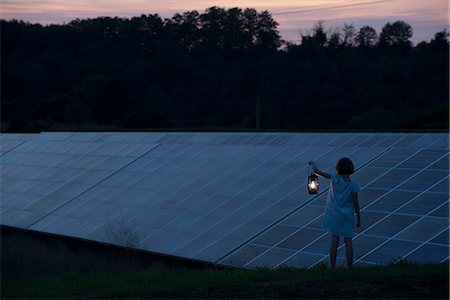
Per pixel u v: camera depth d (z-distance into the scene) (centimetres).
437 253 1845
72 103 8688
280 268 1673
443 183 2230
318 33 12406
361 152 2689
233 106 11581
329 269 1488
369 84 10631
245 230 2420
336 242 1525
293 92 11175
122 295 1494
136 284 1661
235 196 2753
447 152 2439
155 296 1429
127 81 11856
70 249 2928
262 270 1647
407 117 5597
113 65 12644
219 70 12594
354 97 10569
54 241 3073
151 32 13788
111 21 13700
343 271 1427
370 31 12469
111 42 13500
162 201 2994
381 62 10962
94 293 1606
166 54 12531
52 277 2175
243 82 11838
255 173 2906
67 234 3011
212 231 2512
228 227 2497
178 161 3419
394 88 10462
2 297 1822
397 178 2370
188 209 2806
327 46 12381
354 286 1285
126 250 2616
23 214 3516
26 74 12281
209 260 2280
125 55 13250
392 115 7738
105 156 3938
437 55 10575
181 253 2422
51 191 3706
